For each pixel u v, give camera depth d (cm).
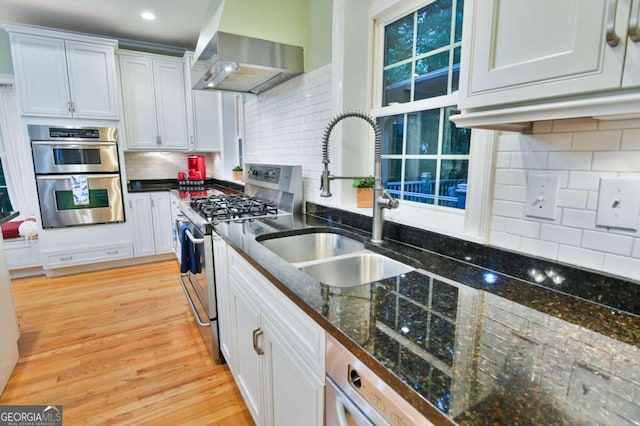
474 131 110
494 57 74
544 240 94
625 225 78
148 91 376
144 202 369
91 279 331
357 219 172
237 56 193
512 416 47
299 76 222
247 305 141
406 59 171
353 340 67
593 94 60
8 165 354
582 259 86
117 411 163
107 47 331
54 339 224
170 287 312
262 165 258
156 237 381
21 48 297
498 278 101
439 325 73
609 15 55
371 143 191
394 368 58
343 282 135
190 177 408
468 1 79
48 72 309
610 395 51
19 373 189
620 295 79
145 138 379
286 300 103
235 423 157
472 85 80
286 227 177
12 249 327
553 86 64
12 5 289
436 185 162
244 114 324
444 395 51
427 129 164
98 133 334
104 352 210
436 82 156
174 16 313
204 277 198
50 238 328
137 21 325
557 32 63
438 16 152
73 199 331
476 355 62
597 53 58
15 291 300
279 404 117
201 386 181
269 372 123
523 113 72
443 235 125
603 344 66
